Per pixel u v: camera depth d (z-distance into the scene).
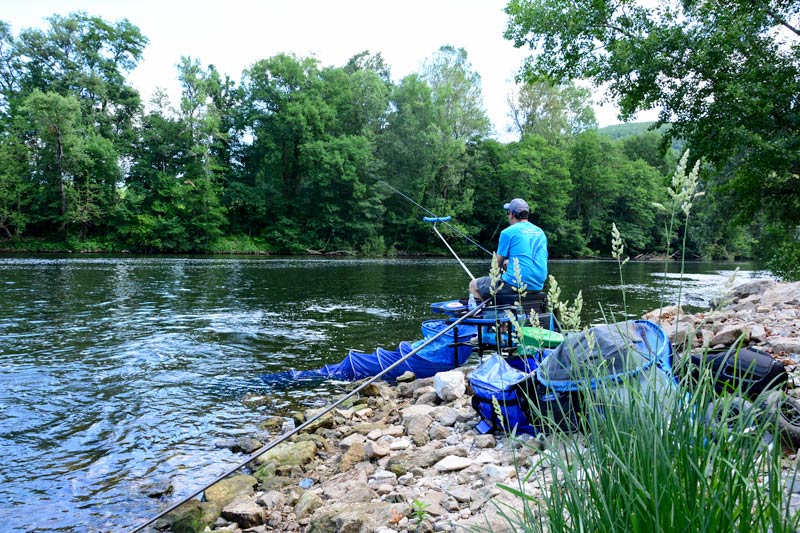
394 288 17.23
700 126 13.61
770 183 15.84
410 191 48.94
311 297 14.55
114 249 42.12
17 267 22.12
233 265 27.59
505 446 3.65
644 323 3.01
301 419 5.02
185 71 46.91
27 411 5.33
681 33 13.30
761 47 12.93
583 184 57.69
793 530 1.25
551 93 60.97
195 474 4.04
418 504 2.72
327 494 3.37
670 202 1.57
